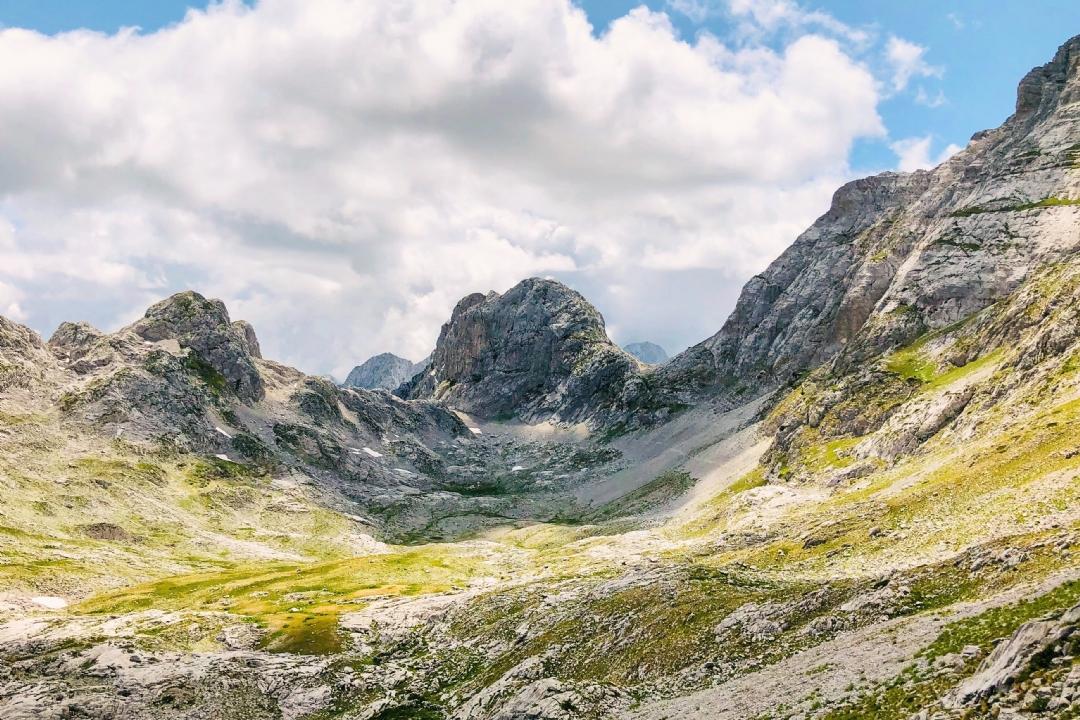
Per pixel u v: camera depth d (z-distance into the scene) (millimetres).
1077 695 34031
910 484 145500
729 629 78875
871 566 101812
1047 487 96438
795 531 149000
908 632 56094
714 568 108938
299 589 188000
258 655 120562
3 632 143000
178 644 129375
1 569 189500
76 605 175625
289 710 102000
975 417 170750
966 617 53062
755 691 58594
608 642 89250
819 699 50531
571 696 69750
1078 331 165125
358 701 102000
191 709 100062
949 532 100438
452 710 89812
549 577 154000
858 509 137625
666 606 92438
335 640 129375
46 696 100625
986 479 114438
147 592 185375
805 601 76750
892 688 46750
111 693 103125
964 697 39438
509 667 95625
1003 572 62594
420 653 119812
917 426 197250
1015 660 39188
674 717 60281
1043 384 153125
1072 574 51656
